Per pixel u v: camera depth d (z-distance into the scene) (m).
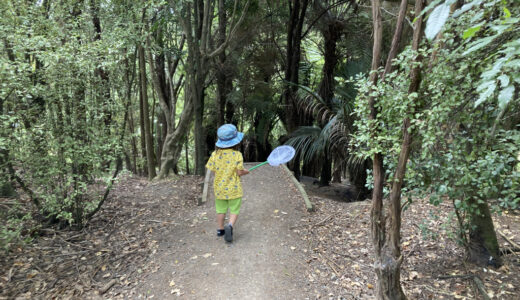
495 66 1.20
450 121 2.34
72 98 3.96
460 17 1.94
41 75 3.87
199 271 3.44
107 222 4.82
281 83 9.05
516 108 2.29
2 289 3.11
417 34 2.14
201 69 7.54
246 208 5.16
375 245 2.57
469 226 3.30
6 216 3.81
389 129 2.53
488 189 2.32
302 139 6.86
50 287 3.21
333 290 3.15
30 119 3.86
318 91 8.09
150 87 10.70
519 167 2.69
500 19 1.47
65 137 3.95
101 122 4.29
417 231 4.11
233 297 3.03
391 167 2.88
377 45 2.39
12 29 3.59
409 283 3.19
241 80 9.44
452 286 3.09
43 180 3.93
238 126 11.78
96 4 5.20
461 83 2.07
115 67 4.29
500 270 3.18
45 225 4.43
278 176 6.80
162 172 7.69
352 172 6.81
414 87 2.16
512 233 3.78
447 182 2.58
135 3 5.36
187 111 7.66
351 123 5.83
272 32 9.04
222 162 3.97
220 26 8.34
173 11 6.81
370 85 2.34
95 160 4.11
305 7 8.07
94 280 3.37
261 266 3.51
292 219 4.76
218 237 4.19
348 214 4.90
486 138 2.34
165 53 7.32
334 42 7.78
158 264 3.62
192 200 6.00
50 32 3.91
